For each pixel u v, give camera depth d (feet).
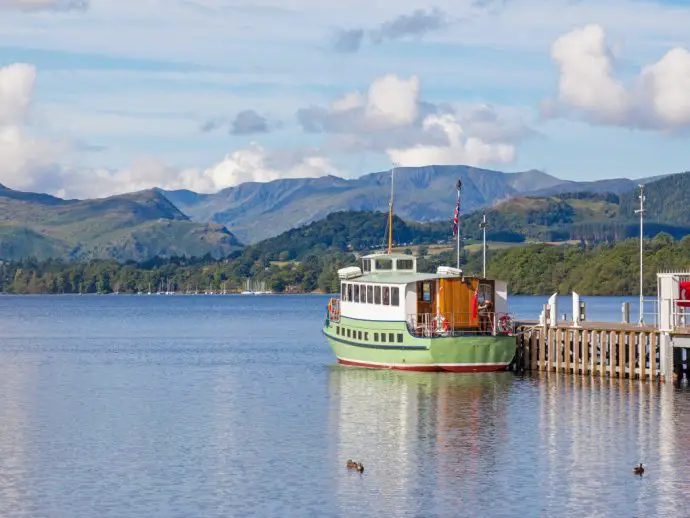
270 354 492.95
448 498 191.72
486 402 292.40
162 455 229.45
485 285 343.05
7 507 188.03
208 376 386.11
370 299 352.28
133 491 198.29
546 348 347.77
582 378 330.75
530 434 247.50
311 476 208.33
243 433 254.88
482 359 336.08
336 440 244.01
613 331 322.55
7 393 339.77
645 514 181.68
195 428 263.08
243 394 327.67
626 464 215.92
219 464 219.82
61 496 195.21
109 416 285.02
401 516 181.16
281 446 237.45
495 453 227.40
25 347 568.00
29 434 256.93
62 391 344.69
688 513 182.09
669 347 310.04
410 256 366.22
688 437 240.94
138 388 350.43
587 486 199.21
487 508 185.57
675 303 309.42
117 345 579.48
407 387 322.55
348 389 324.19
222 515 182.19
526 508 185.26
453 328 334.85
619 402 286.25
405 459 222.69
